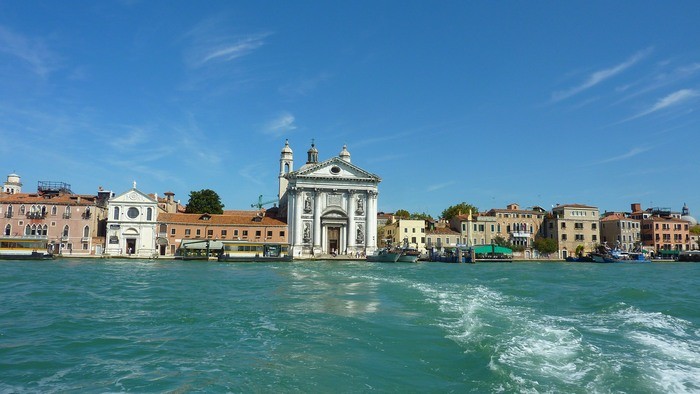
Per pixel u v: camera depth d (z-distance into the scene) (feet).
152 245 304.30
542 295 101.65
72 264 221.05
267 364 45.29
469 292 101.81
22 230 290.15
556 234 394.11
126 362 47.50
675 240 414.21
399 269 216.33
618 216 419.54
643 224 421.59
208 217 327.26
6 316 73.15
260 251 289.74
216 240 302.04
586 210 400.88
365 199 348.38
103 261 255.09
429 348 49.47
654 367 41.73
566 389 35.45
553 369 40.50
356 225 345.10
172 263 249.34
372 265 259.39
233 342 55.11
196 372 43.42
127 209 304.71
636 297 98.94
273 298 94.53
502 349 46.50
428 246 381.81
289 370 43.11
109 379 42.01
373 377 40.52
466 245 375.66
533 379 37.70
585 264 309.22
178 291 109.19
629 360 44.04
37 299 92.79
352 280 140.56
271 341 54.90
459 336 53.88
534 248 387.75
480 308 74.33
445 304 78.84
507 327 58.34
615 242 408.87
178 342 55.62
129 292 106.42
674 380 38.06
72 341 56.65
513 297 95.96
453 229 408.46
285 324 64.59
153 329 63.57
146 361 47.70
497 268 239.91
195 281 136.77
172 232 312.71
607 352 47.26
